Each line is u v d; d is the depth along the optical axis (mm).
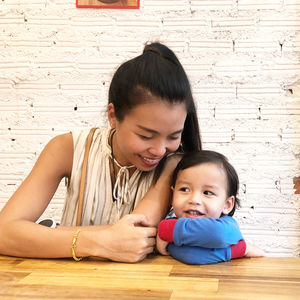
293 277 940
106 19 2205
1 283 906
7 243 1150
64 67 2238
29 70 2250
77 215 1318
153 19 2189
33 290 860
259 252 1155
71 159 1341
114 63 2213
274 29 2158
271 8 2152
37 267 1036
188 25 2182
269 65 2168
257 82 2174
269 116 2180
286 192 2184
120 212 1330
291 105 2168
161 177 1301
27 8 2234
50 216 2275
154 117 1096
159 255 1169
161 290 856
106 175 1335
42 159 1324
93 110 2238
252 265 1052
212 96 2195
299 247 2182
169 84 1091
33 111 2264
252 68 2174
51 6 2225
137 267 1035
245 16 2160
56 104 2250
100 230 1119
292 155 2178
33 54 2246
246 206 2199
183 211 1223
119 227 1107
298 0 2143
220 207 1224
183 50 2189
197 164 1234
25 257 1141
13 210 1213
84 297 821
